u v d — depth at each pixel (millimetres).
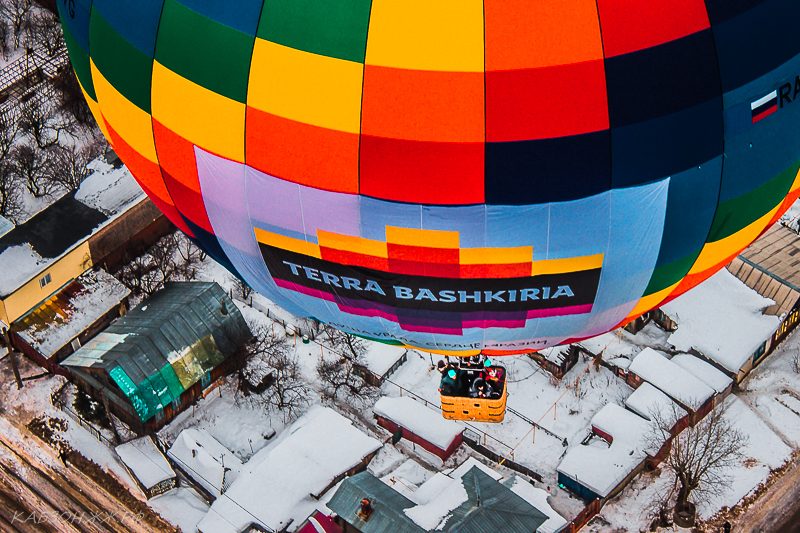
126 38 41906
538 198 38219
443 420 73250
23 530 70250
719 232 41531
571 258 39969
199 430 73688
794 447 72188
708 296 78938
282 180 39875
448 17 36844
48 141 92938
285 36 38250
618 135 37531
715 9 37219
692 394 73000
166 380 74250
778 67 38406
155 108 41969
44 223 81750
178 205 45188
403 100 37469
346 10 37594
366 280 41875
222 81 39438
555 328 43531
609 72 36938
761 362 77688
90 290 81062
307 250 41750
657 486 70062
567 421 74062
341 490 65625
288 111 38656
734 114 38312
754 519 68562
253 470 70188
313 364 78125
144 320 77562
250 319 80688
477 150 37594
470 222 38812
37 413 76375
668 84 37250
